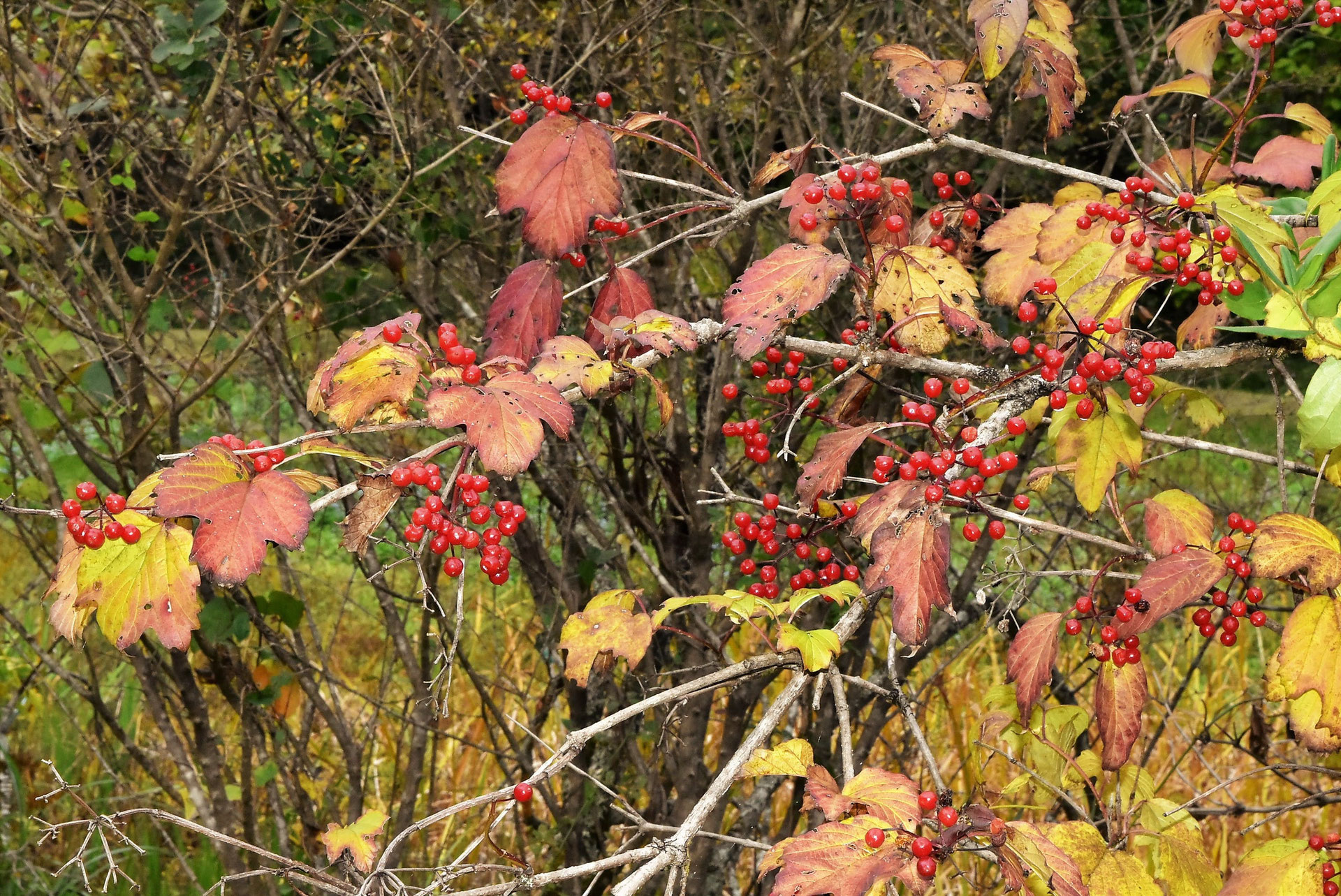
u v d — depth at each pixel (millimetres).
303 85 4125
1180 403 3297
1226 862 4293
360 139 4305
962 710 4719
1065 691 3787
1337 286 1947
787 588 3707
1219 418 2557
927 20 4285
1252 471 5246
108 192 4008
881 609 3695
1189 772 4676
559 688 4016
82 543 1705
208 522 1603
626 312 2266
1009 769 4430
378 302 4145
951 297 2070
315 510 1691
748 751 1829
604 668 2119
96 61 4199
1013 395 2010
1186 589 1945
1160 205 2209
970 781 4137
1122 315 2113
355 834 2363
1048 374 1921
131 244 4109
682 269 3822
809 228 2123
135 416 3549
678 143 3666
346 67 4102
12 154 3674
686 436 3521
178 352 4285
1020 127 3510
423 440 4551
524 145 2082
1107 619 2176
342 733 3924
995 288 2408
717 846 3697
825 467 1961
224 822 3684
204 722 3650
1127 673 2045
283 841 3855
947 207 2586
